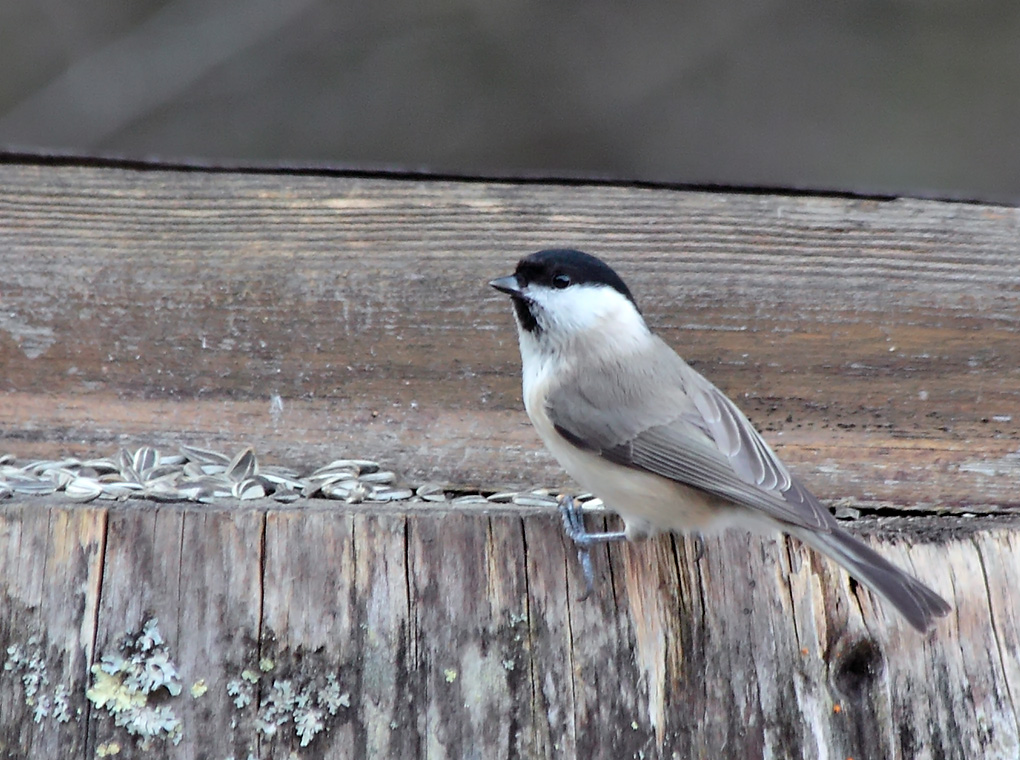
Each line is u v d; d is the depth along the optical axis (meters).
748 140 14.46
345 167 9.05
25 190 8.92
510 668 7.20
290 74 14.45
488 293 8.98
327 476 8.50
